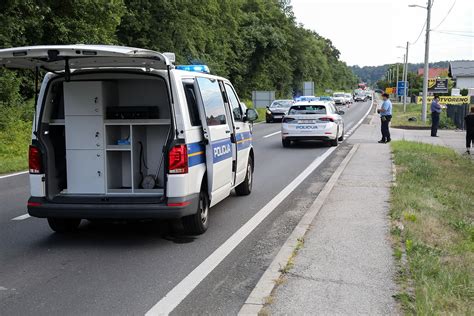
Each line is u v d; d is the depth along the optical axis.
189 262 6.16
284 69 70.75
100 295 5.16
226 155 8.17
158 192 6.95
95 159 6.93
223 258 6.30
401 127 30.48
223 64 50.03
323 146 19.67
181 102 6.65
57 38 23.66
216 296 5.11
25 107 21.62
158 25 33.47
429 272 5.37
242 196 10.13
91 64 6.66
